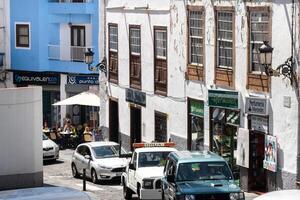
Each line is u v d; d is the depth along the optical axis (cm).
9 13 7619
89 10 7181
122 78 5969
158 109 5394
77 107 7338
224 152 4556
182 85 5016
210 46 4638
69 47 7362
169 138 5216
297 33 3847
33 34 7525
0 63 7669
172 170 3397
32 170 4366
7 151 4288
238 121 4381
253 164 4262
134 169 3981
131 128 5866
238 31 4338
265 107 4116
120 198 4172
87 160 4894
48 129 6719
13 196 2112
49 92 7556
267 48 3894
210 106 4597
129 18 5772
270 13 4044
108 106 6288
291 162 3938
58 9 7344
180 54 5022
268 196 2220
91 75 7256
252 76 4219
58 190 2178
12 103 4278
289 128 3944
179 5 4997
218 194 3172
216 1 4538
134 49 5738
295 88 3884
